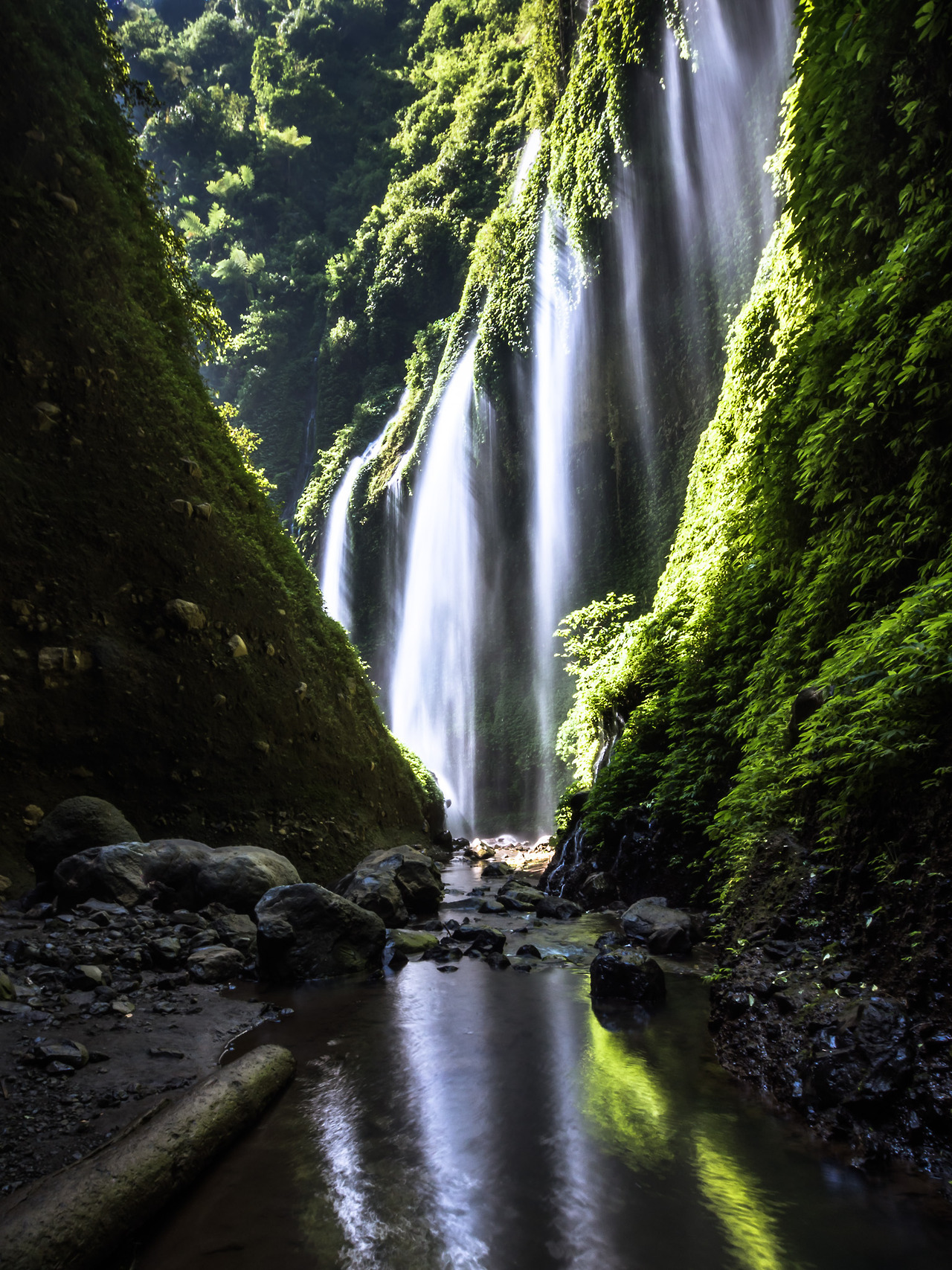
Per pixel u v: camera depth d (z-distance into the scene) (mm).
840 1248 2215
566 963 6113
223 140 65250
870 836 3939
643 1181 2631
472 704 27000
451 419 29625
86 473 8945
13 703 7500
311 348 52906
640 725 9719
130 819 7949
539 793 22859
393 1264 2203
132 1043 3953
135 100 13055
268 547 11930
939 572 4504
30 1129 2957
